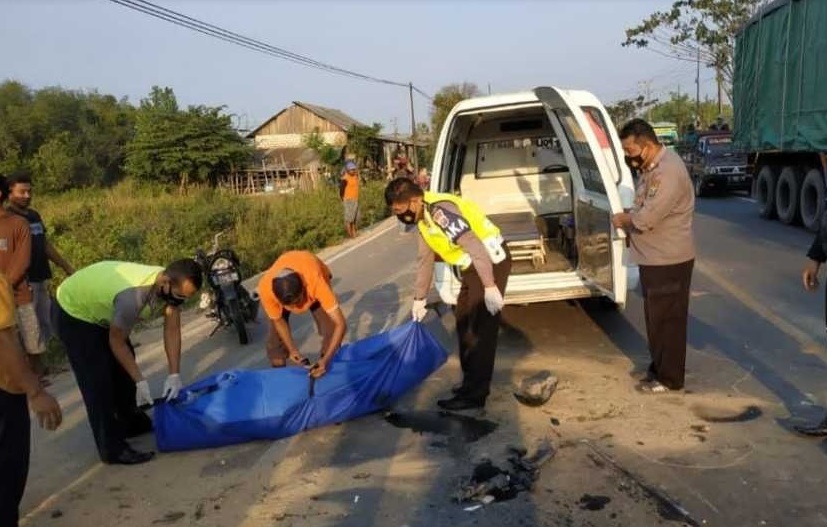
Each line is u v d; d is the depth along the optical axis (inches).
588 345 255.1
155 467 174.6
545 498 147.9
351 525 142.1
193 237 587.5
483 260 181.0
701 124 1915.6
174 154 1569.9
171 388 182.5
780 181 561.6
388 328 298.7
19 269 230.2
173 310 182.2
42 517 153.1
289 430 185.3
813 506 140.0
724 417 183.8
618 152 249.6
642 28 1546.5
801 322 266.8
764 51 557.0
